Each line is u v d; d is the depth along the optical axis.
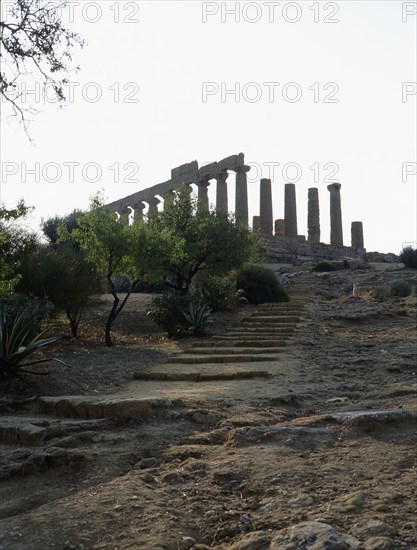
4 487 5.52
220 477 5.59
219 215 24.28
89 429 7.31
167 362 14.03
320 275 36.16
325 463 5.83
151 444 6.74
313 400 9.55
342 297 27.94
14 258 18.59
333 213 57.28
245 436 6.73
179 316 18.86
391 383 10.77
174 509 4.89
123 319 22.08
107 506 4.88
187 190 24.45
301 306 22.94
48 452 6.13
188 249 22.59
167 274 24.14
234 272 26.34
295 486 5.28
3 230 19.25
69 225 34.91
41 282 17.81
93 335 19.31
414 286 26.12
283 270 42.31
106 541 4.33
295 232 53.94
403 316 20.61
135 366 13.42
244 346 16.08
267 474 5.55
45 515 4.74
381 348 14.79
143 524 4.57
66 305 18.59
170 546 4.25
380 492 5.02
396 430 6.75
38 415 8.52
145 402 7.95
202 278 24.80
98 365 13.44
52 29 13.23
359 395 9.77
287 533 4.30
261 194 52.69
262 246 33.19
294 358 13.91
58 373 11.30
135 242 18.05
